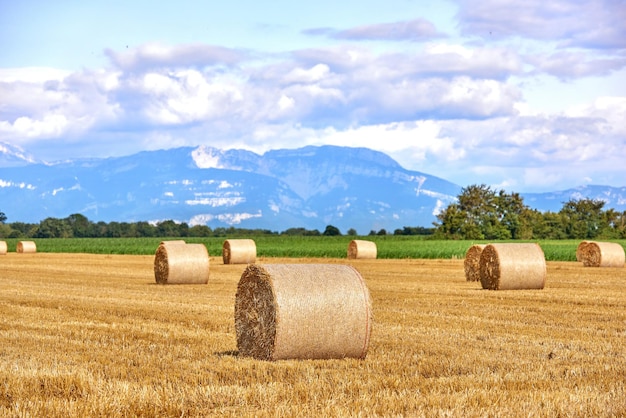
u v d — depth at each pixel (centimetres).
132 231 18288
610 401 1181
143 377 1363
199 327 2064
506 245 3328
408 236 13525
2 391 1251
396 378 1351
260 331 1586
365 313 1586
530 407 1136
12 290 3334
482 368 1464
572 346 1756
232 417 1098
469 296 3002
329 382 1323
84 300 2831
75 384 1282
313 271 1596
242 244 5647
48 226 18038
